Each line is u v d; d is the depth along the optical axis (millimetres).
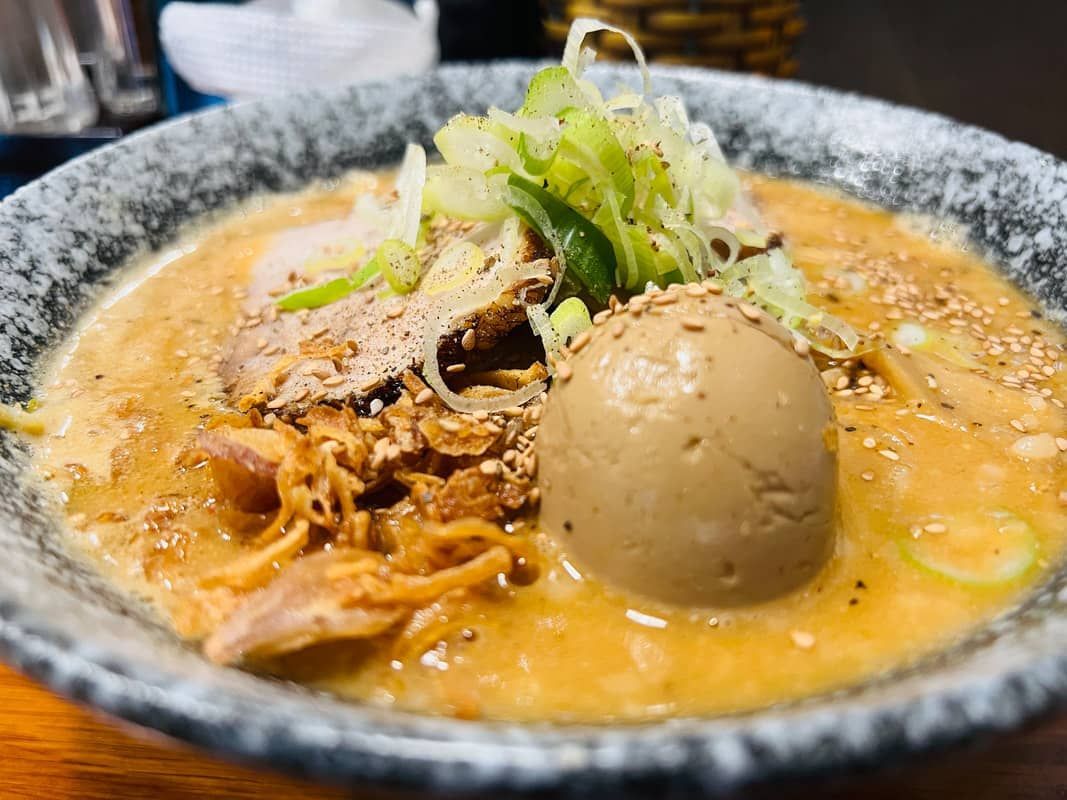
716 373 112
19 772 114
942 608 114
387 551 122
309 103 214
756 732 73
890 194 207
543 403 131
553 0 280
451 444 126
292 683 103
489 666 108
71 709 121
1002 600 115
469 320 141
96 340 164
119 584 115
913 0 387
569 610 115
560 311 140
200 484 133
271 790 112
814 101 218
